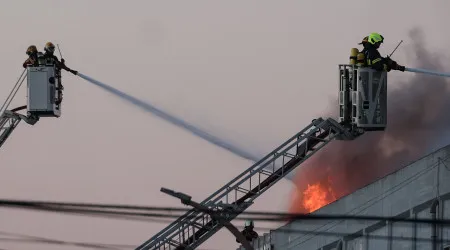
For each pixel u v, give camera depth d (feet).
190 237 511.40
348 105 494.18
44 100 511.81
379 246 456.86
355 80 490.08
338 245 475.72
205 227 508.53
